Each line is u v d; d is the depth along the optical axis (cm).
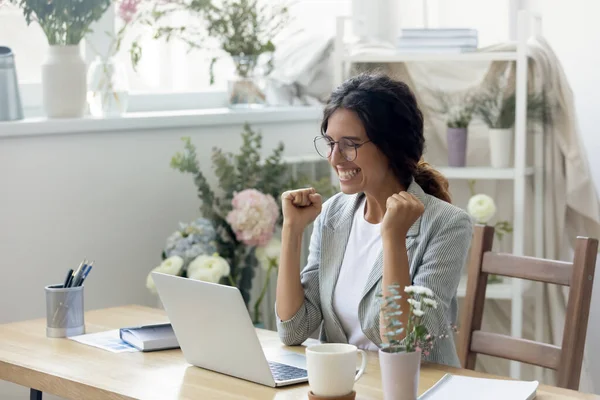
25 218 329
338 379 181
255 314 367
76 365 218
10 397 324
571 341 232
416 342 177
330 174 417
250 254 367
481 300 255
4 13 351
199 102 412
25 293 330
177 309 212
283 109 408
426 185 242
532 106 371
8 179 323
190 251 338
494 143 378
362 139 226
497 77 380
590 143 405
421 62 390
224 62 424
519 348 243
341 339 239
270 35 401
